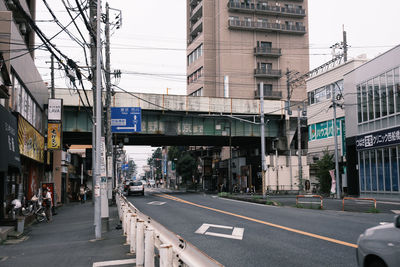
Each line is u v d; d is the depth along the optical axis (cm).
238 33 6662
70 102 3703
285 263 770
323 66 4391
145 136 4375
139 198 3534
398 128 2898
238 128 4534
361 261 544
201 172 7319
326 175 3753
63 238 1274
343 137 3850
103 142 1366
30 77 2298
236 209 2116
